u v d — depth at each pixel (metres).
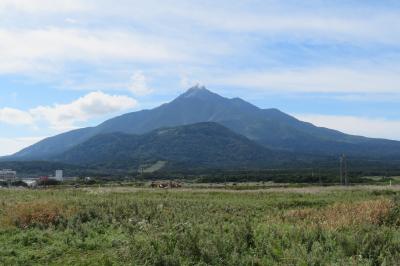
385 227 15.15
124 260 12.91
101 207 26.02
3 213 23.62
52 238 17.17
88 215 22.56
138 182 108.31
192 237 13.30
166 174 163.00
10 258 14.05
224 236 14.02
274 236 14.11
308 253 12.20
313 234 13.87
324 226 15.45
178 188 67.19
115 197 39.34
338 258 11.69
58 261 13.90
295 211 23.14
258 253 12.45
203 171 183.25
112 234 18.17
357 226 15.20
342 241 12.91
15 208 23.41
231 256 12.07
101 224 20.78
